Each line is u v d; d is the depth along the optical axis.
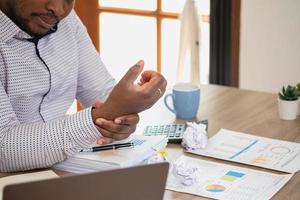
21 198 0.81
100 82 1.70
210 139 1.46
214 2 2.51
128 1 2.89
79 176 0.83
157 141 1.38
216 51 2.59
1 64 1.38
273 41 2.51
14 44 1.40
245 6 2.51
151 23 2.87
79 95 1.73
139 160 1.28
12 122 1.32
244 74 2.62
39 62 1.45
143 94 1.23
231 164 1.31
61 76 1.52
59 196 0.83
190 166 1.25
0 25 1.36
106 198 0.87
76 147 1.29
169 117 1.64
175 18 2.77
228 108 1.72
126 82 1.23
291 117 1.61
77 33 1.63
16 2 1.32
